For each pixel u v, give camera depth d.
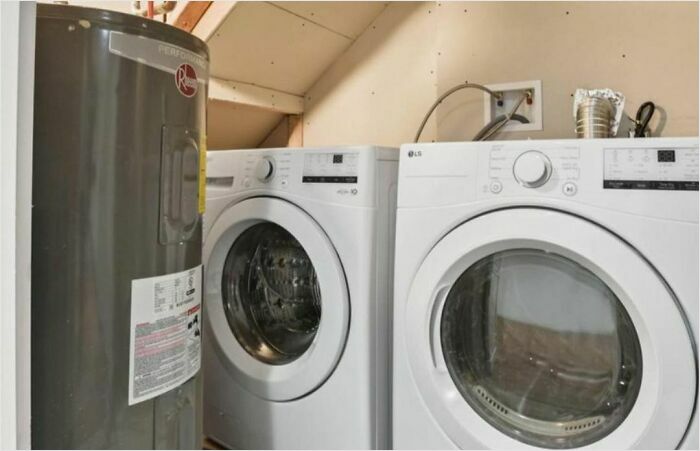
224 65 1.57
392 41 1.71
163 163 0.68
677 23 1.28
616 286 0.74
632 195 0.74
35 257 0.61
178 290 0.72
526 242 0.81
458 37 1.58
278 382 1.09
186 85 0.71
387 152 1.04
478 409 0.88
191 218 0.75
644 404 0.72
